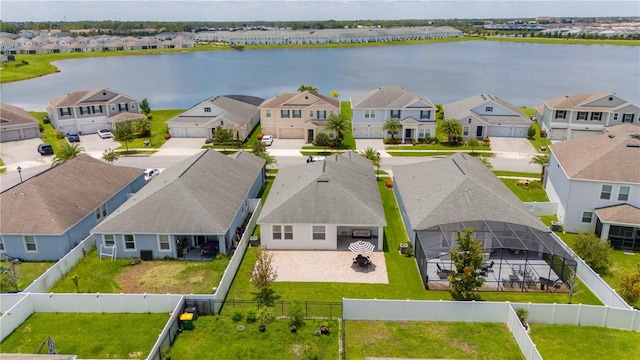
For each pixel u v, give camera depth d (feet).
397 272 115.55
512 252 124.77
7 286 106.32
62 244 121.60
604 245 116.16
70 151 185.98
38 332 91.86
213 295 96.53
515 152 220.64
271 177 186.39
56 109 251.19
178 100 387.14
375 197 140.56
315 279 112.47
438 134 250.98
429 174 150.71
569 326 93.71
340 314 97.81
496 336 90.58
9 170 197.67
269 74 530.68
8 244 121.39
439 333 91.61
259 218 126.21
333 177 137.69
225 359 84.12
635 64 598.34
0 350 86.94
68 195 134.41
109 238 121.19
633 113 225.35
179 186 129.90
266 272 101.65
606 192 131.75
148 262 120.78
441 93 412.57
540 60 643.86
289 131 246.27
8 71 530.68
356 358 84.64
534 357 80.64
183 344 88.17
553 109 235.20
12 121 243.19
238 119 241.35
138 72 552.82
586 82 461.78
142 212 123.03
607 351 86.17
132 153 221.66
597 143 148.46
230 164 159.63
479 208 123.13
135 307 97.76
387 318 95.71
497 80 478.59
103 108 262.88
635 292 95.96
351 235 134.72
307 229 125.90
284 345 88.02
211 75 526.57
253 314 95.09
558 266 116.26
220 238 121.08
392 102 242.58
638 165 132.16
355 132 247.09
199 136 247.91
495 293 106.01
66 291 106.73
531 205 147.54
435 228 118.11
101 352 86.12
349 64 609.83
